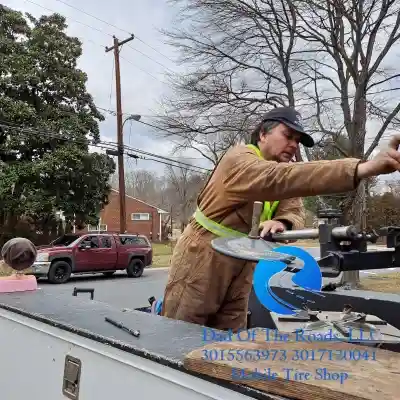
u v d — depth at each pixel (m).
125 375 1.37
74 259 16.56
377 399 0.92
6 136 22.12
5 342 1.93
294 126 2.03
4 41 22.59
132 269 18.55
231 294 2.11
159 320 1.65
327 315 1.84
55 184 22.47
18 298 2.11
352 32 12.93
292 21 13.15
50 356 1.67
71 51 23.73
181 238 2.15
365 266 1.49
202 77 14.27
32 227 23.22
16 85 22.36
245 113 14.27
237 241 1.67
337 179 1.47
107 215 46.06
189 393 1.19
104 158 23.89
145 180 68.19
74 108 23.89
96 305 1.94
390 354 1.18
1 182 20.81
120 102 22.81
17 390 1.83
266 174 1.66
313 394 0.98
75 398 1.53
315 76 14.17
